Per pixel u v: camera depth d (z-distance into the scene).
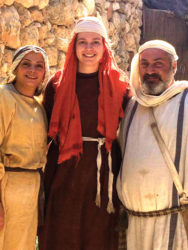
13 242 2.90
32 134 2.94
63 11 5.50
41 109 3.10
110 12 7.21
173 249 2.78
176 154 2.80
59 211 3.16
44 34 5.22
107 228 3.21
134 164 2.89
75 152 3.10
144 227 2.87
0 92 2.88
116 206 3.23
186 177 2.76
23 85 2.97
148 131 2.90
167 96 2.90
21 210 2.90
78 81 3.22
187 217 2.78
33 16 5.00
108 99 3.16
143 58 2.99
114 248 3.26
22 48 2.98
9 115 2.87
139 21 8.42
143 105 2.96
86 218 3.17
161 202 2.81
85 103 3.18
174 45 8.90
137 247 2.94
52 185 3.17
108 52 3.26
